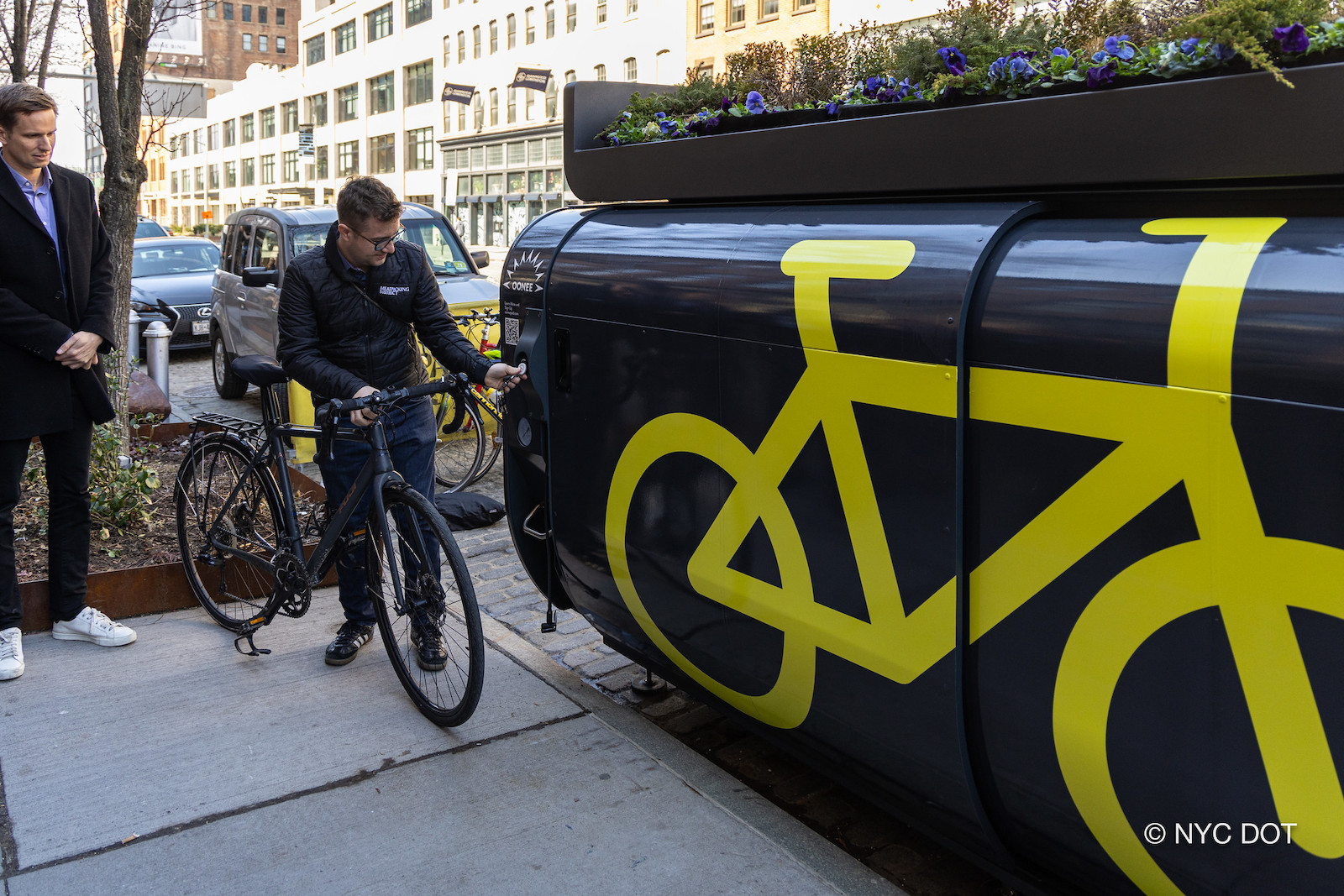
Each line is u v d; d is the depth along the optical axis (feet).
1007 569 6.48
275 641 12.82
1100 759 6.15
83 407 12.19
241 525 12.77
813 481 7.73
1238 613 5.34
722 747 10.69
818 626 7.89
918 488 6.89
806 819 9.42
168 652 12.44
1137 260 5.82
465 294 25.84
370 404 10.25
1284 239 5.36
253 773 9.68
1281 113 5.31
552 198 154.81
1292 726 5.21
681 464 9.11
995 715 6.77
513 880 8.13
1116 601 5.89
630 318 9.45
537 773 9.73
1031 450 6.23
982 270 6.58
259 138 266.77
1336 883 5.18
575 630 13.70
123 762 9.85
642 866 8.30
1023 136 6.55
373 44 206.18
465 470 22.09
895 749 7.63
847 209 7.92
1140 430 5.65
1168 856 5.99
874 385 7.09
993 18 8.10
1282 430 5.08
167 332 26.76
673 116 10.49
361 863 8.32
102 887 8.02
